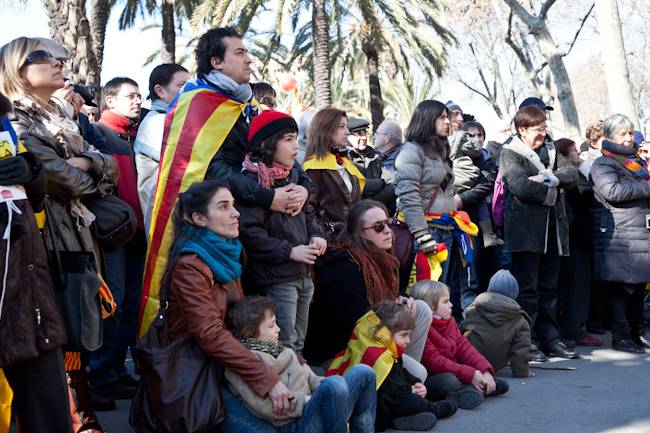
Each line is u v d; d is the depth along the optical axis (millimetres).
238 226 4578
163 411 3906
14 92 4113
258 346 4141
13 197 3506
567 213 7992
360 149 6945
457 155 7359
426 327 5246
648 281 7332
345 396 3891
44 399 3576
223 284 4184
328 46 21844
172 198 4645
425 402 4820
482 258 7559
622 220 7367
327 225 5445
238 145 4848
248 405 3979
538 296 7172
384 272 5215
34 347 3480
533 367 6758
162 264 4586
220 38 4863
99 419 5004
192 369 3979
